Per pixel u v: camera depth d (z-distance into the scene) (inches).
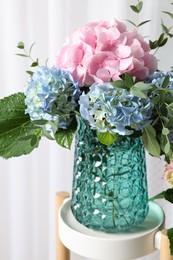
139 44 29.2
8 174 52.8
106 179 31.3
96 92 26.3
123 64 28.5
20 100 32.8
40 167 52.0
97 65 29.0
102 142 27.8
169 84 28.1
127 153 30.9
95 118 26.7
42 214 53.8
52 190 51.8
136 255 31.8
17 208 53.2
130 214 32.3
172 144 28.3
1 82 49.6
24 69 48.6
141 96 25.6
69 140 29.9
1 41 48.6
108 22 31.0
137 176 32.0
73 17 46.4
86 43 29.5
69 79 28.3
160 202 48.6
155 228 32.9
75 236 32.1
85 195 32.3
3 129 32.2
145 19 44.6
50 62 47.4
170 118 27.2
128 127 27.9
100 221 32.3
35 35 47.8
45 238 54.7
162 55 45.0
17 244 54.7
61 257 39.1
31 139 29.2
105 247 31.2
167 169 33.3
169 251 31.1
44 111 27.9
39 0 46.9
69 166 50.8
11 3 46.9
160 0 43.8
